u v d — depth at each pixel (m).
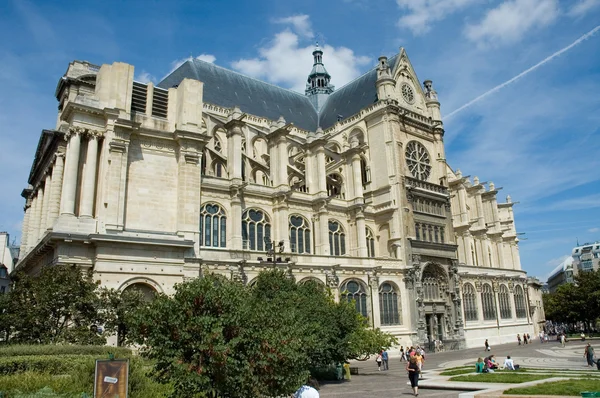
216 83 65.06
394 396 22.86
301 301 30.38
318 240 52.97
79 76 44.28
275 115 69.69
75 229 33.28
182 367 14.37
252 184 48.88
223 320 15.26
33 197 49.12
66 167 34.81
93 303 27.80
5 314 27.33
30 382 16.36
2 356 20.75
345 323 31.50
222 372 14.70
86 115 35.88
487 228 79.75
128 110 37.69
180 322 15.12
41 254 36.59
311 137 56.41
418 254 58.00
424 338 54.81
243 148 56.22
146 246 35.22
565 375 26.72
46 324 26.55
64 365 20.31
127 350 24.11
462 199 75.62
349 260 50.78
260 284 32.53
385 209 58.94
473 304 68.56
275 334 16.12
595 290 82.75
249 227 47.97
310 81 87.06
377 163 61.91
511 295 77.12
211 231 44.38
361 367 42.53
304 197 53.41
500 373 28.91
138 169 37.56
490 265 80.88
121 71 38.03
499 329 71.44
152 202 37.53
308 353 26.39
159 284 35.19
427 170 66.19
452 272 62.56
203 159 49.53
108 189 35.00
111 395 14.27
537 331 89.25
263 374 15.67
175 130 39.09
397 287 54.59
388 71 65.12
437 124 68.94
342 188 59.75
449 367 37.72
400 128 63.25
